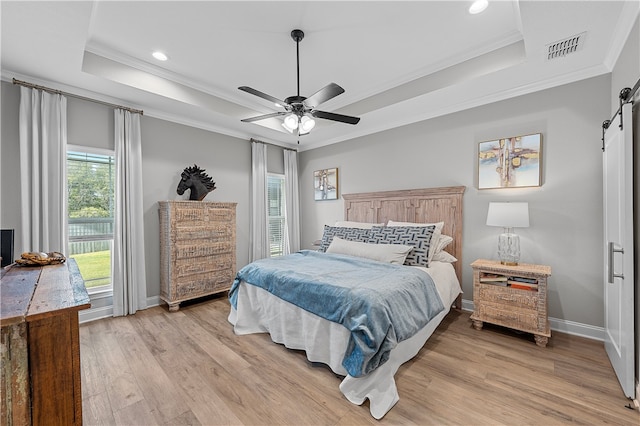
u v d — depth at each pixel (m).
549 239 2.73
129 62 2.79
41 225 2.66
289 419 1.57
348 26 2.29
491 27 2.30
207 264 3.63
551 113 2.71
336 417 1.58
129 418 1.57
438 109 3.44
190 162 3.88
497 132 3.04
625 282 1.67
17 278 1.29
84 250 3.06
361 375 1.66
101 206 3.18
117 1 1.97
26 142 2.57
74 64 2.44
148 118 3.49
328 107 3.90
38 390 0.90
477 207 3.20
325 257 3.17
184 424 1.54
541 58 2.32
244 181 4.54
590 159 2.52
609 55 2.26
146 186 3.47
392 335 1.76
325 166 4.96
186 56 2.74
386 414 1.59
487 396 1.73
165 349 2.36
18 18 1.87
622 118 1.71
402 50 2.63
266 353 2.30
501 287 2.57
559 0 1.70
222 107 3.64
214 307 3.44
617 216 1.91
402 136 3.87
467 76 2.72
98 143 3.07
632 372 1.65
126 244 3.19
